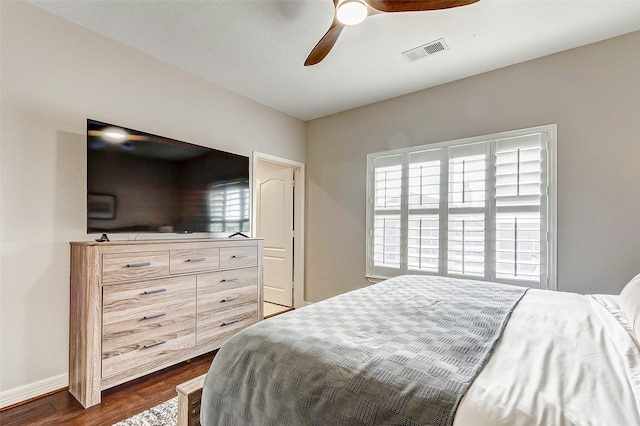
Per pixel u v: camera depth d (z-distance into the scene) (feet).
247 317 9.64
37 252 6.82
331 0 6.56
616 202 7.73
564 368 3.03
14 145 6.55
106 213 7.22
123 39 8.07
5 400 6.35
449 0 5.17
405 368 3.08
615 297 5.49
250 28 7.57
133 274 7.01
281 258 14.53
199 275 8.36
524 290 6.49
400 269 11.23
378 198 11.87
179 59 9.04
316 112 13.17
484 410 2.41
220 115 10.70
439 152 10.51
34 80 6.81
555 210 8.48
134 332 7.00
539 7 6.73
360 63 9.14
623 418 2.23
